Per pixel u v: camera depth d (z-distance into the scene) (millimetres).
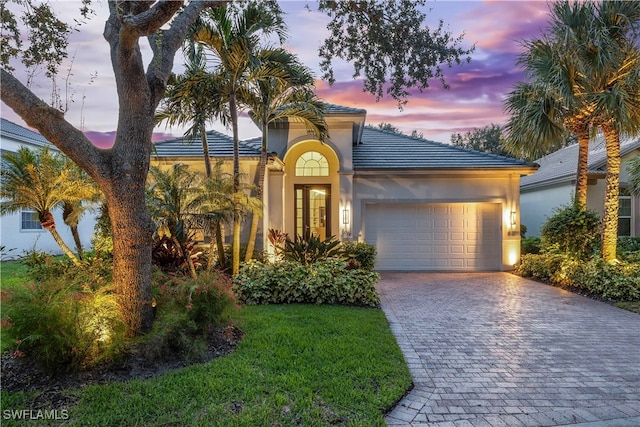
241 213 9133
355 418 3643
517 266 13703
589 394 4395
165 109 9453
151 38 5695
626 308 8438
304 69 9500
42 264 7500
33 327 4184
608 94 9664
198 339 5074
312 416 3629
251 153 11914
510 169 13586
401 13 7117
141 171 5176
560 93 10211
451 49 7129
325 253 10078
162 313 5320
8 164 7191
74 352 4281
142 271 5219
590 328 7004
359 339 5816
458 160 14406
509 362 5355
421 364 5266
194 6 5809
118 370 4586
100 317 4551
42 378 4355
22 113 4477
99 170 4969
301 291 8484
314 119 10719
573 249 11422
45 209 7176
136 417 3555
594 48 9961
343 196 13648
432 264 14219
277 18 8383
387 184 14094
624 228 15891
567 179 15703
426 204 14211
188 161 11617
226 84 9477
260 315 7141
